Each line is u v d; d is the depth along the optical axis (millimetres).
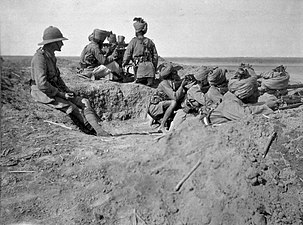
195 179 4344
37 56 6949
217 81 6523
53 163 4957
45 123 6359
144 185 4406
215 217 3926
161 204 4117
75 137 5887
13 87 7348
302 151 4617
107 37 11000
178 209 4059
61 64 11203
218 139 4859
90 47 9992
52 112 6867
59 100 7094
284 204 4102
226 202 4051
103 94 9039
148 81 9852
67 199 4305
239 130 5004
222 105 5781
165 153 4875
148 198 4219
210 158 4566
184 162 4641
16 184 4555
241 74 5879
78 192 4402
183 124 5434
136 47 9938
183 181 4348
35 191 4438
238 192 4152
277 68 6504
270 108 5852
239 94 5773
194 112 6707
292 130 4910
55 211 4137
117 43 10953
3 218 4023
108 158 5020
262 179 4305
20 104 6812
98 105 8945
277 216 3982
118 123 8680
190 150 4801
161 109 7785
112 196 4297
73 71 10336
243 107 5621
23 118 6309
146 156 4910
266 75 6488
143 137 6035
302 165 4480
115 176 4613
